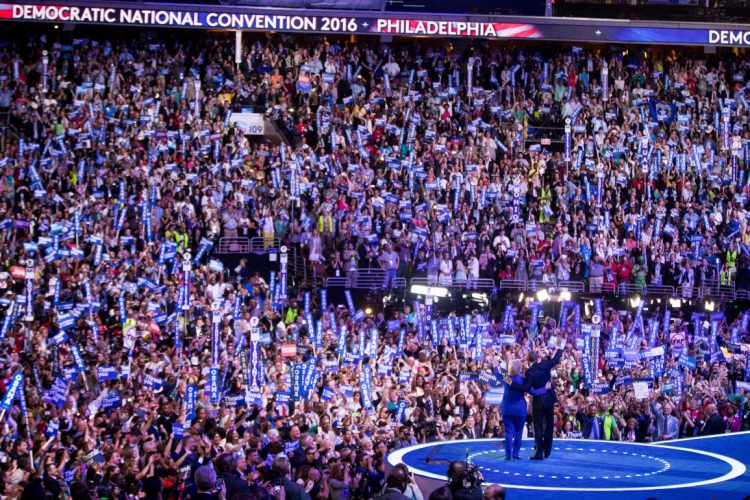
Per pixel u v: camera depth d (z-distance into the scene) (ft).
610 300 117.50
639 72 146.20
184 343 91.04
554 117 141.28
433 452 66.54
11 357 78.84
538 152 132.05
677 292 120.47
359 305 112.37
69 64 133.69
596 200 126.52
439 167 127.13
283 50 139.54
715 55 152.56
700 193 132.26
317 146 127.13
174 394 79.10
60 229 97.76
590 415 85.56
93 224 107.45
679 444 72.28
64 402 70.85
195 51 140.26
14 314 86.69
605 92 143.02
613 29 143.54
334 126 129.90
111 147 119.03
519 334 106.22
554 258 118.73
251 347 77.56
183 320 92.99
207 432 64.39
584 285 117.39
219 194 115.24
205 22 135.85
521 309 113.70
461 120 136.36
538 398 63.98
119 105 126.31
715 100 144.25
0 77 129.90
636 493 54.70
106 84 132.57
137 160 118.62
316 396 80.38
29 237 104.32
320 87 136.26
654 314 114.11
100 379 75.36
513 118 139.23
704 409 89.56
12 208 111.04
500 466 61.52
